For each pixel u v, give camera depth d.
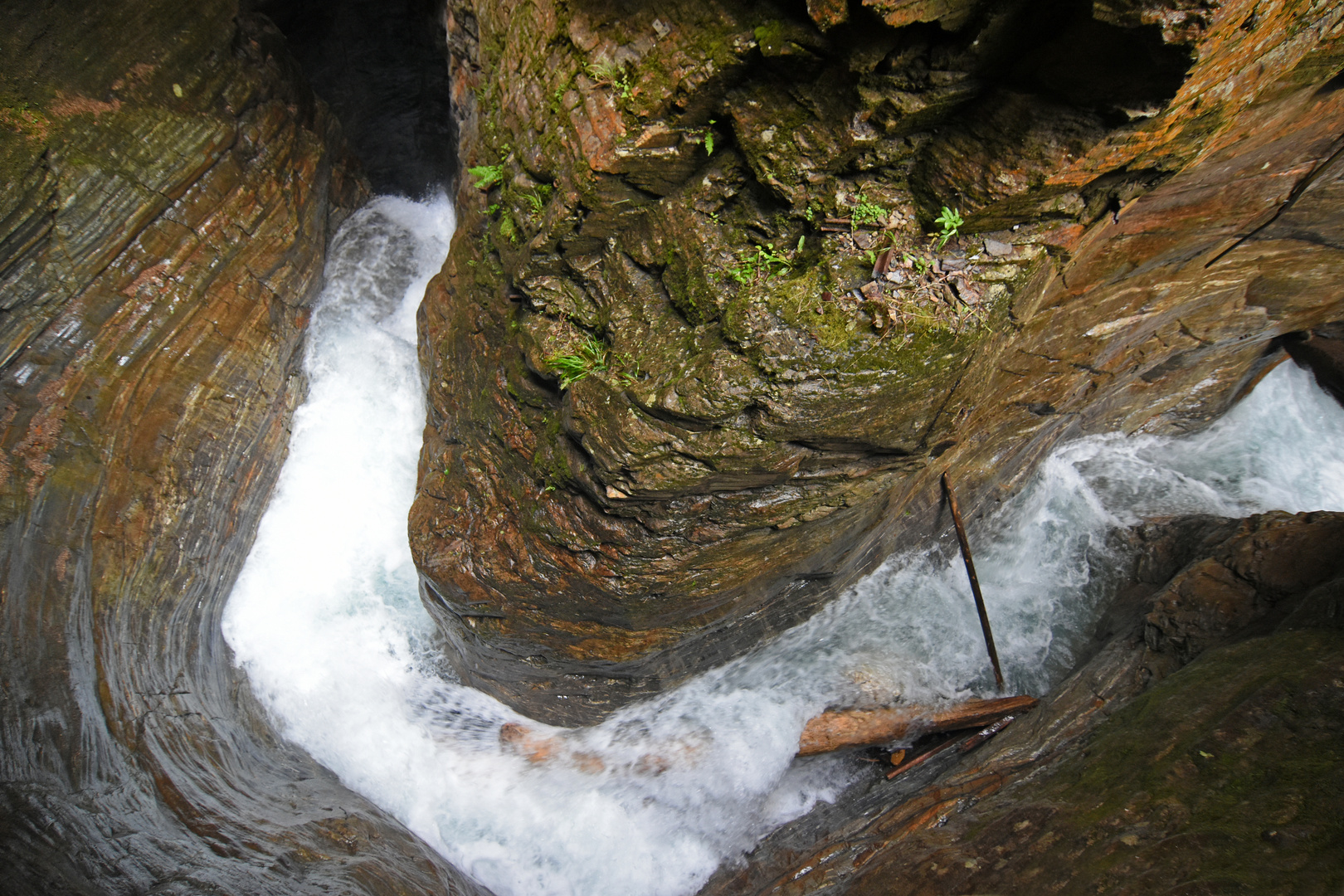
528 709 7.62
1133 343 7.10
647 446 4.67
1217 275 6.62
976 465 7.46
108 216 5.54
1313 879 3.78
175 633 6.31
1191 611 6.43
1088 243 4.94
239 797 5.67
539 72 5.01
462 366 6.74
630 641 6.32
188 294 6.22
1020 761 6.18
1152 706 5.61
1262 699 4.96
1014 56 3.61
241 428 7.00
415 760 7.39
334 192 8.42
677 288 4.80
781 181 4.32
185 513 6.43
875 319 4.25
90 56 5.35
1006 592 8.28
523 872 6.99
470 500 6.54
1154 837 4.48
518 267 5.57
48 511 5.25
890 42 3.66
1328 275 7.20
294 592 7.53
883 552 7.35
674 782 7.34
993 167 3.94
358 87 8.62
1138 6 3.12
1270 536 6.52
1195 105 3.74
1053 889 4.49
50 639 5.02
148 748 5.32
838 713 7.28
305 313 7.93
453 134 7.89
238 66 6.53
